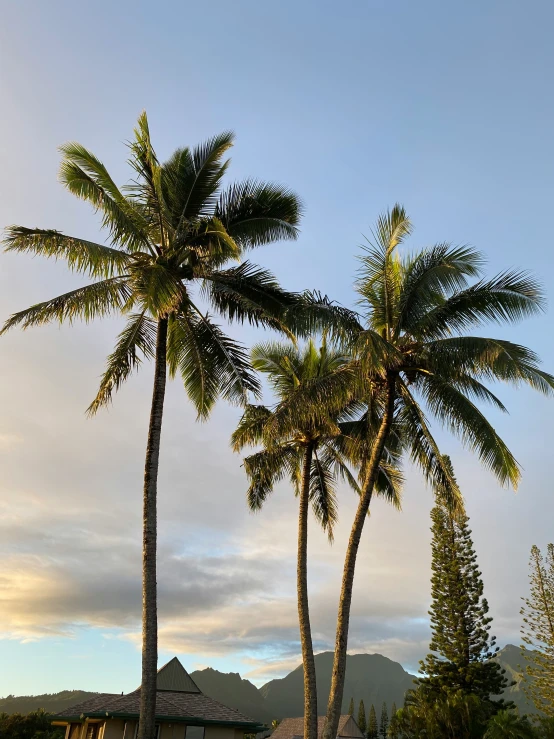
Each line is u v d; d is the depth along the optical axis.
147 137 16.20
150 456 14.70
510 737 28.61
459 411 16.28
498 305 16.67
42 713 55.84
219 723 26.17
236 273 17.11
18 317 14.97
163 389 15.48
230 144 16.95
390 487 22.36
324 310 16.75
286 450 23.81
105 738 25.22
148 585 13.50
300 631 19.41
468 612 44.81
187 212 17.16
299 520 21.52
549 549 45.62
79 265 15.11
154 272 14.27
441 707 31.47
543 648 43.56
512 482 15.61
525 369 14.91
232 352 17.41
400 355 16.11
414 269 17.16
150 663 12.83
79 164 16.25
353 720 60.50
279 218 17.38
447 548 47.06
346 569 15.91
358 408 22.20
